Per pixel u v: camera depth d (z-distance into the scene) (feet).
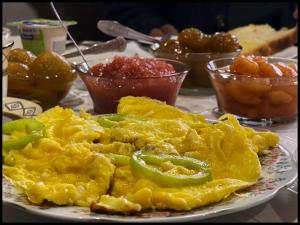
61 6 4.03
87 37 4.10
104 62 2.17
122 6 4.14
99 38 4.05
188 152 1.31
